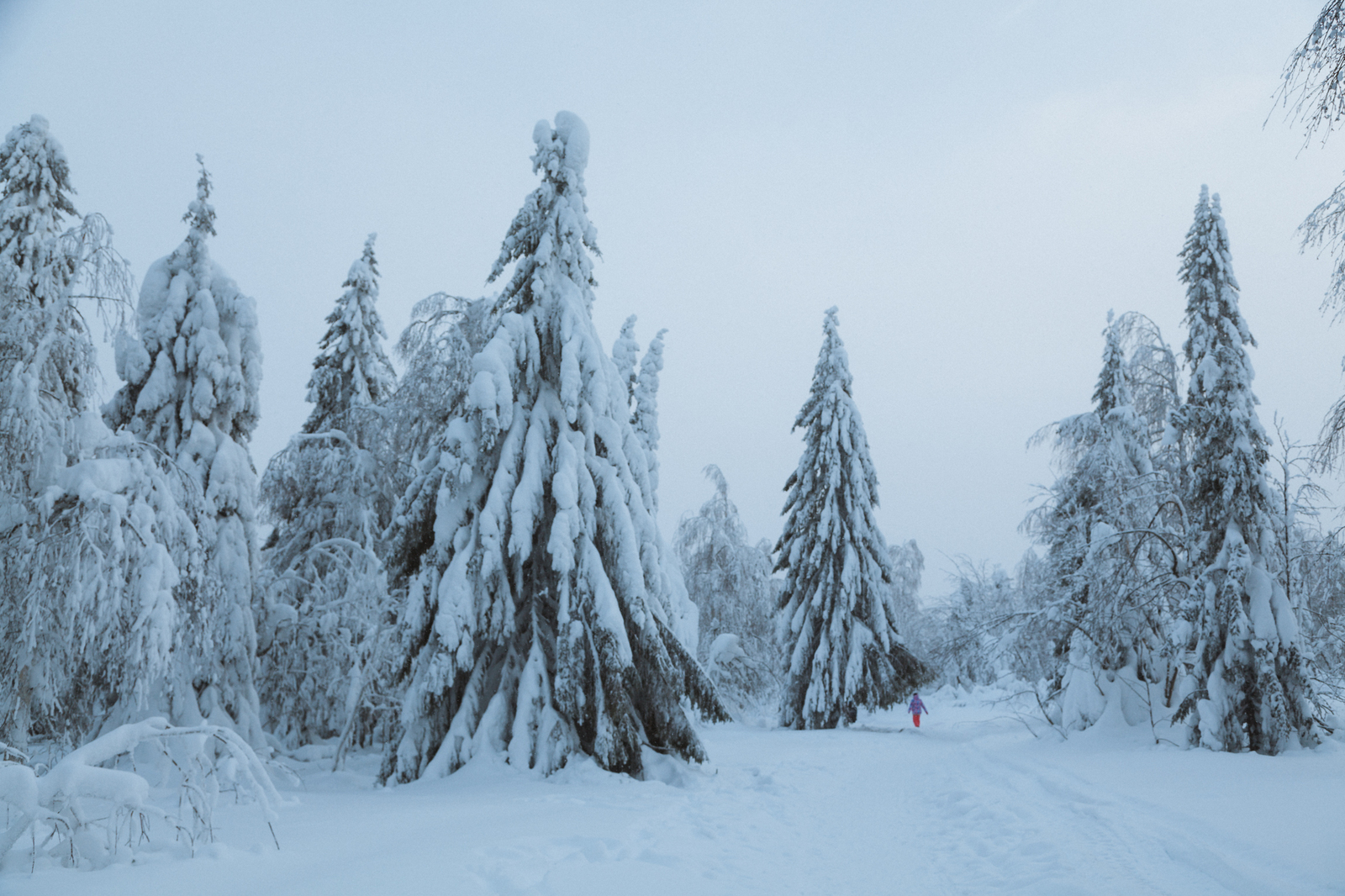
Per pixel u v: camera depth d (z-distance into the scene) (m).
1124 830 7.86
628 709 12.90
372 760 17.22
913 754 18.00
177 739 6.64
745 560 37.22
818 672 27.86
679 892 5.95
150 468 11.64
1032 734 20.38
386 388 22.92
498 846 6.89
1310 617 16.88
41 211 14.99
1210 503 16.61
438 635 13.20
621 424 15.52
